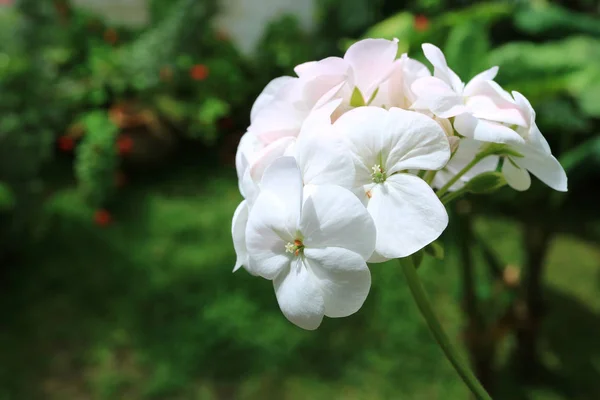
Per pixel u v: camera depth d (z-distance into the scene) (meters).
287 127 0.35
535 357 1.02
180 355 1.12
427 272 1.27
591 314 1.20
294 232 0.32
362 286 0.32
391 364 1.08
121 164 1.88
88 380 1.08
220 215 1.63
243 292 1.26
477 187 0.36
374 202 0.32
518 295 0.87
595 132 0.84
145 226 1.58
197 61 2.05
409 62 0.36
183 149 2.08
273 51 2.13
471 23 0.55
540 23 0.76
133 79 1.94
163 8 2.19
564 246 1.43
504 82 0.56
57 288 1.33
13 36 1.77
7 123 1.41
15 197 1.38
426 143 0.32
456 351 0.36
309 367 1.09
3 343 1.17
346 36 1.93
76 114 1.90
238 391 1.04
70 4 2.16
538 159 0.34
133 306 1.26
